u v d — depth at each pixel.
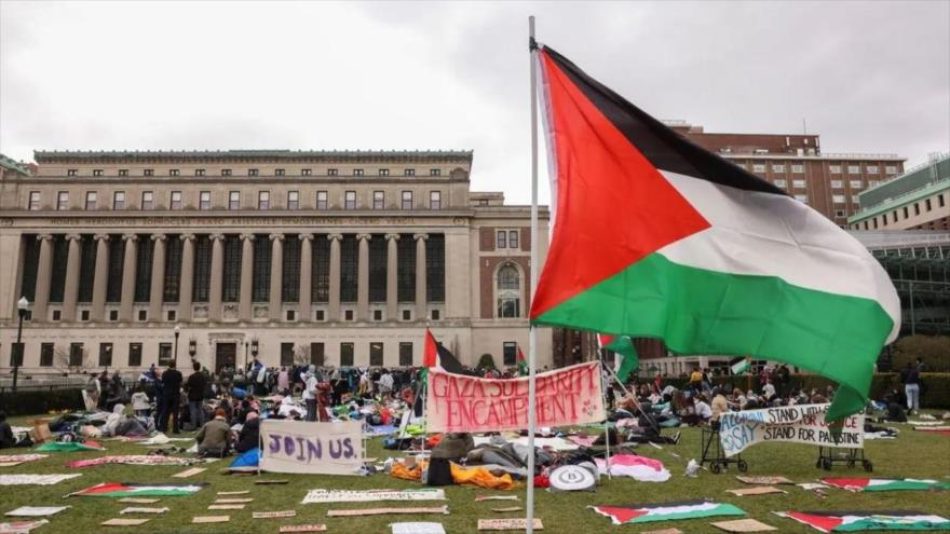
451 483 13.61
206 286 94.44
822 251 8.51
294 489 13.20
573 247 7.96
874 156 120.44
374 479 14.44
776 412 15.22
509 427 14.73
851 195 119.50
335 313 92.25
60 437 21.66
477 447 15.65
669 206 8.31
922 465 15.90
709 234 8.36
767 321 8.25
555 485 12.77
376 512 10.88
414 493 12.52
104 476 14.81
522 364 45.16
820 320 8.29
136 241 92.94
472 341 93.56
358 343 91.69
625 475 14.45
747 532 9.54
